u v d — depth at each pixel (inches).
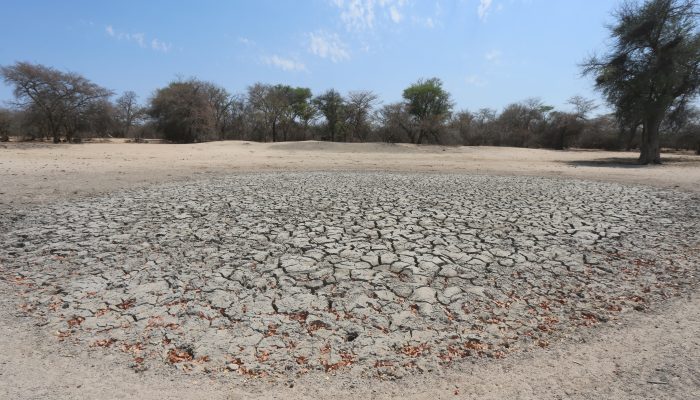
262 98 1988.2
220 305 187.0
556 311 186.4
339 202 408.8
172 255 249.8
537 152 1439.5
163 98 1672.0
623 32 914.7
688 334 162.1
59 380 133.8
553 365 143.9
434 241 282.0
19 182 501.0
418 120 1766.7
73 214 345.4
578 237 294.7
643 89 910.4
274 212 360.5
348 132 1911.9
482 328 171.2
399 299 195.8
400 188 511.5
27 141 1402.6
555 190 512.7
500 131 1973.4
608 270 234.7
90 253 252.1
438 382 135.2
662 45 874.8
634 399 123.4
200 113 1680.6
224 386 132.6
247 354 150.6
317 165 832.9
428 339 162.2
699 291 204.7
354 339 161.8
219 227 309.4
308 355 150.6
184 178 589.0
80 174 597.9
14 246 263.6
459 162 976.3
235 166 781.9
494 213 366.0
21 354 148.3
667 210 383.6
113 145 1284.4
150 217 337.7
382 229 309.3
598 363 144.3
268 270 227.6
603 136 1846.7
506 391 129.7
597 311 185.8
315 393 129.7
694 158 1118.4
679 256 256.4
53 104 1371.8
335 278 218.1
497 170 795.4
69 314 178.2
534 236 296.7
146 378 136.1
